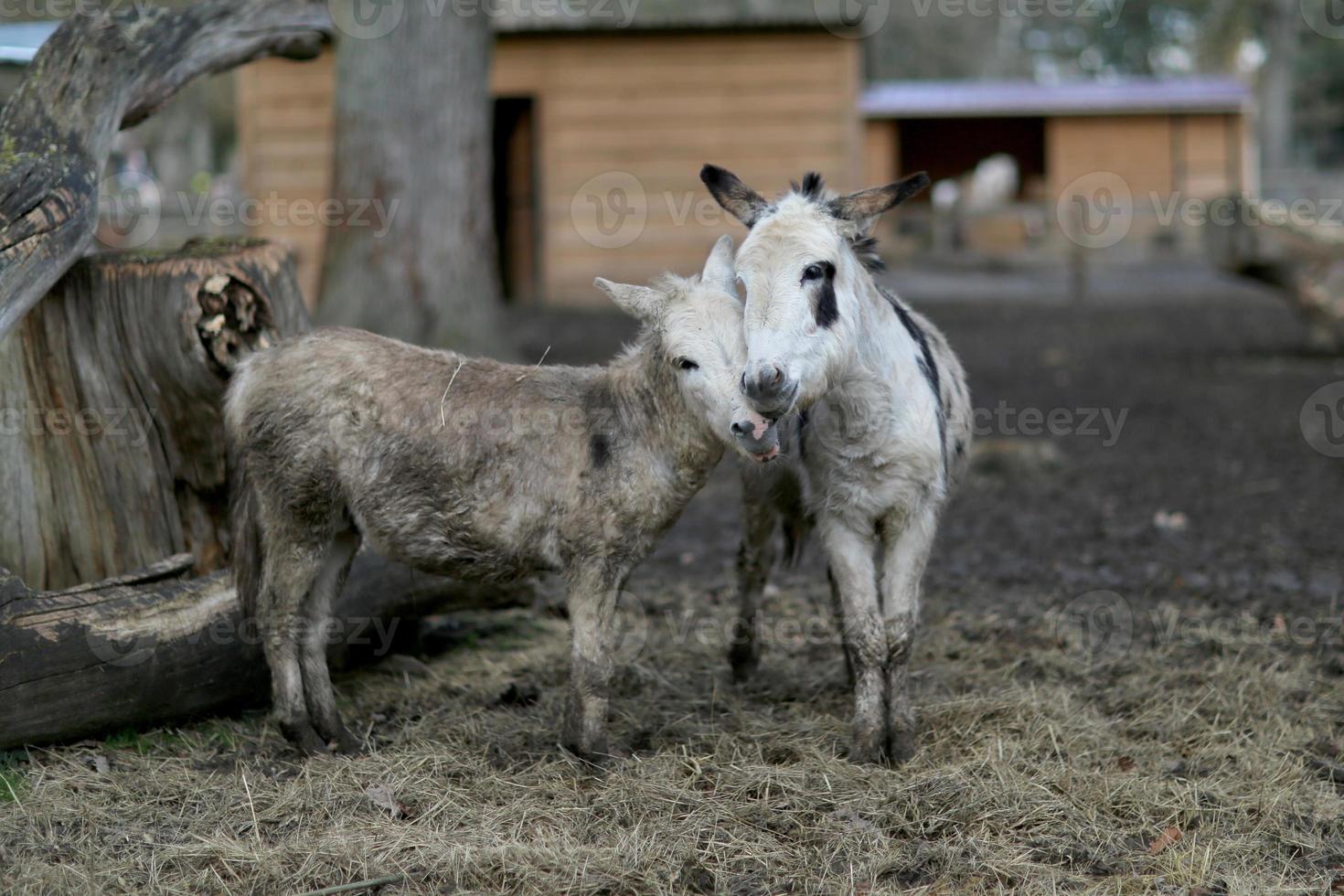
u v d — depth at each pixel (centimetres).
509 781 389
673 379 388
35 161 441
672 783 388
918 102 2217
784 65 1772
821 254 366
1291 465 895
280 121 1716
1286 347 1430
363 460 399
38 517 462
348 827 361
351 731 431
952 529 753
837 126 1773
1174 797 386
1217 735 439
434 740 425
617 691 484
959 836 360
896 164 2344
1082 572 654
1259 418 1058
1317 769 412
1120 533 730
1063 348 1457
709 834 360
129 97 500
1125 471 896
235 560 416
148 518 480
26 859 343
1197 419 1061
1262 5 2988
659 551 711
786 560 513
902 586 420
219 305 466
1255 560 670
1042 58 4622
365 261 1077
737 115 1784
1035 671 511
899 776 396
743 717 450
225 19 554
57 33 479
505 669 509
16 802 373
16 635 393
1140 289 1998
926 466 412
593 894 331
